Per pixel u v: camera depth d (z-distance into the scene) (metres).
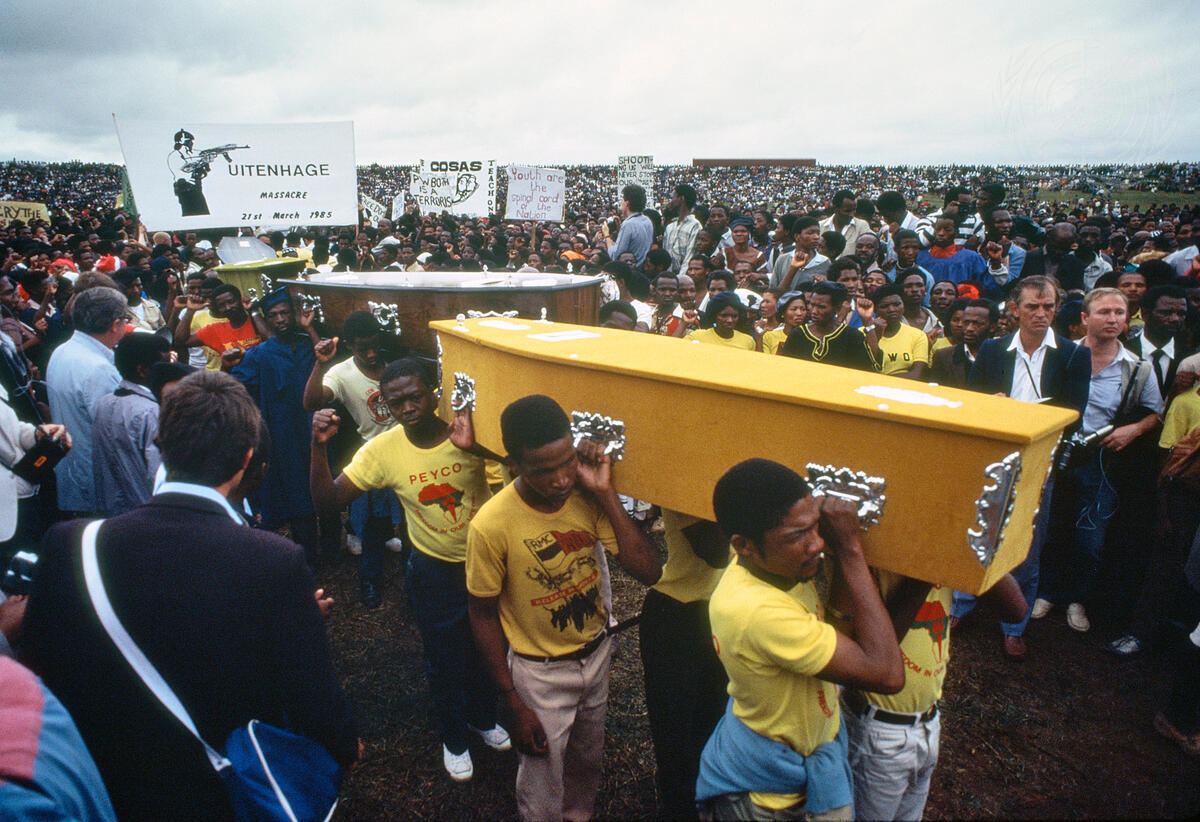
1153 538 3.62
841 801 1.71
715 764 1.85
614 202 46.94
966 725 3.20
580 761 2.46
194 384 1.68
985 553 1.43
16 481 3.26
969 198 10.00
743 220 8.23
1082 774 2.93
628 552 2.08
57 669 1.44
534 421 1.88
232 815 1.52
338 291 3.88
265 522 4.35
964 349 4.49
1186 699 3.03
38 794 1.12
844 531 1.60
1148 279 4.94
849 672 1.55
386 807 2.79
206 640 1.47
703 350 2.29
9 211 16.86
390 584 4.35
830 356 4.33
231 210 6.93
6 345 4.38
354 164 7.25
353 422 4.24
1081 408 3.35
